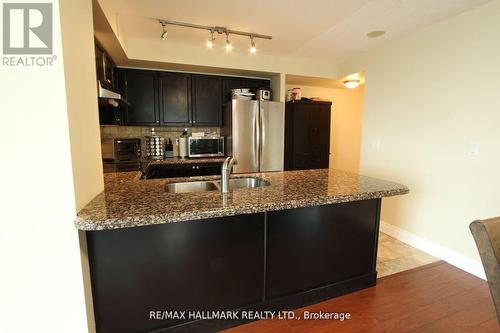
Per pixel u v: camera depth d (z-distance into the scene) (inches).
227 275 62.2
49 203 42.5
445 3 84.5
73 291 45.4
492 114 83.0
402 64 114.4
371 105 132.4
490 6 82.4
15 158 40.6
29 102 40.0
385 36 113.9
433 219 103.0
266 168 149.1
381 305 72.8
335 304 73.1
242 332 62.9
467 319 67.2
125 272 53.9
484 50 84.4
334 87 192.7
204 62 134.0
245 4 88.6
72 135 43.2
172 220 47.2
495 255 31.7
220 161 142.7
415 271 91.0
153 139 150.0
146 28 108.0
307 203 58.3
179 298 58.6
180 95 145.0
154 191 65.4
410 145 111.3
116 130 146.5
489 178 84.7
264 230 64.4
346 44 124.9
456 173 94.2
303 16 96.3
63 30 40.3
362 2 86.2
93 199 55.6
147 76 138.3
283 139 152.3
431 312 70.0
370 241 79.4
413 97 109.6
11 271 42.8
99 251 51.8
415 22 99.3
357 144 205.3
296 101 156.9
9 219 41.6
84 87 50.1
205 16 97.3
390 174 121.6
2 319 43.6
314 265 72.1
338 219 73.3
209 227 59.0
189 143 147.3
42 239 43.0
